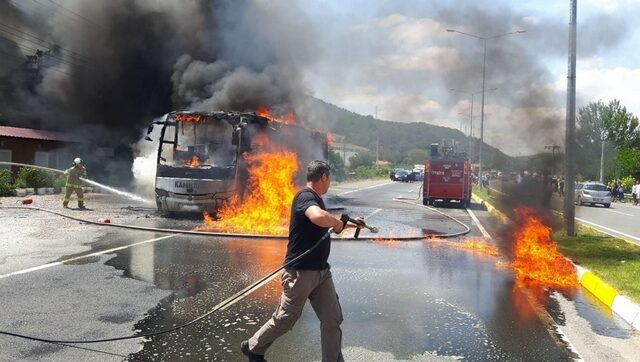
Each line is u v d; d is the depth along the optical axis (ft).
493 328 19.07
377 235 43.42
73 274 25.35
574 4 45.68
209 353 15.67
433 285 25.75
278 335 13.98
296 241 13.73
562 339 18.08
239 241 37.76
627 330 19.30
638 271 28.40
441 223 55.62
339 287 24.84
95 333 17.08
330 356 14.08
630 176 171.22
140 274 25.93
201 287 23.70
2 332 16.81
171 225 45.24
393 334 18.08
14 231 38.73
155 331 17.51
